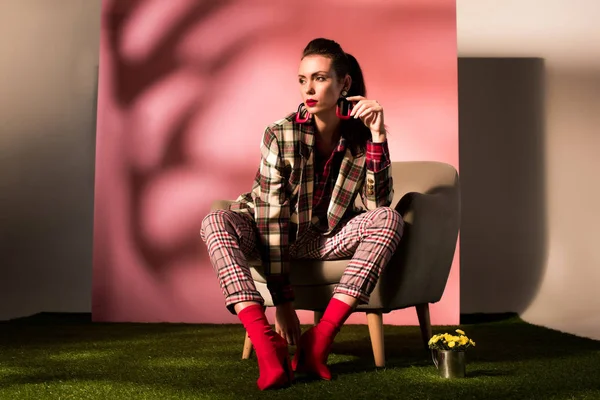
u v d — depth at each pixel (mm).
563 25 3414
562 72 3396
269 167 1694
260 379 1441
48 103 3510
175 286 3043
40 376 1620
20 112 3504
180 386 1486
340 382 1518
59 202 3500
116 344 2264
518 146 3398
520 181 3385
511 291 3365
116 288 3066
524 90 3416
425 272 1902
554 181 3359
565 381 1551
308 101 1670
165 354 2010
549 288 3320
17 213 3494
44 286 3492
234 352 2055
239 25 3078
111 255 3078
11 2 3541
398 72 3020
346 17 3045
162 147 3084
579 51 3391
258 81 3061
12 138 3496
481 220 3389
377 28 3033
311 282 1782
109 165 3100
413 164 2283
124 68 3113
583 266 3303
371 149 1729
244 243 1675
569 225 3334
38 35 3533
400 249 1760
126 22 3119
